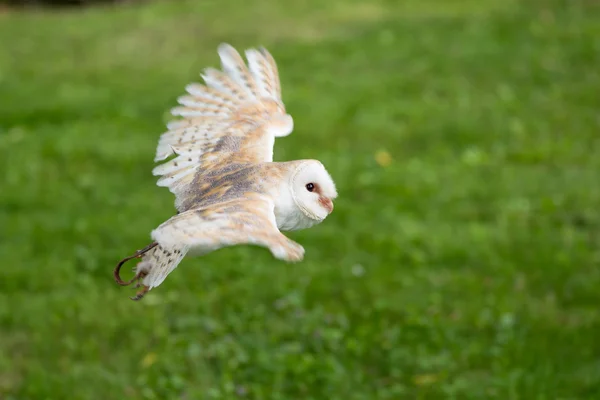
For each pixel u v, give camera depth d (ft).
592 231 45.68
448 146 57.47
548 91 66.39
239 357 34.83
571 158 54.85
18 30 88.43
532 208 47.93
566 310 38.70
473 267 42.52
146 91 69.21
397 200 49.11
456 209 48.08
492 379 33.50
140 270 16.98
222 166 18.16
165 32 85.25
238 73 19.99
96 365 35.17
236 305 38.78
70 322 37.96
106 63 77.51
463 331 37.29
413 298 39.58
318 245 44.29
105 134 59.82
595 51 73.61
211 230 14.14
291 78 70.33
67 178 52.95
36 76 74.13
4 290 40.50
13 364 35.58
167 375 34.40
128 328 37.52
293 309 38.34
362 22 84.58
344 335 36.76
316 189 16.71
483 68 71.31
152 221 46.93
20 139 59.11
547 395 32.76
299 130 59.67
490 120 61.11
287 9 89.86
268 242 13.82
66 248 44.21
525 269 41.88
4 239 45.16
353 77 70.18
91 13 95.14
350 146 57.47
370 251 43.83
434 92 66.90
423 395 32.96
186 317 38.06
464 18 83.97
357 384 33.50
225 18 87.97
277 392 32.89
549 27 79.97
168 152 18.99
